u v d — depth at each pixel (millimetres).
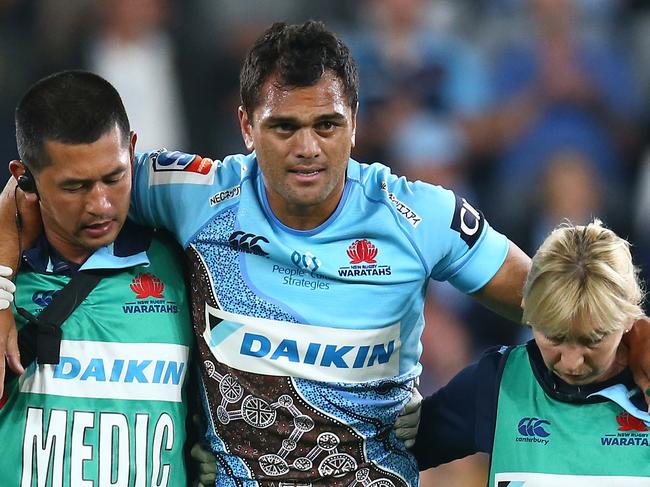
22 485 12781
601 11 34062
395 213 12938
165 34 32062
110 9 31641
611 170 32219
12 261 13023
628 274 11844
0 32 31625
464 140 31969
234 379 12867
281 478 12930
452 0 33469
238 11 32594
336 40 12297
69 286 13078
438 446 13367
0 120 30562
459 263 13250
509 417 12773
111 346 13016
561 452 12484
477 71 32656
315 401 12789
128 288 13250
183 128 31922
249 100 12477
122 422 12914
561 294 11594
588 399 12547
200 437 13484
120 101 12609
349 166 13203
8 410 12898
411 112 31719
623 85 33219
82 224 12562
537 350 12945
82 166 12227
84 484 12766
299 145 12125
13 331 12633
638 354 12391
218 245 13086
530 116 32312
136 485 12867
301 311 12797
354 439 12961
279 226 12938
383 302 12891
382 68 31828
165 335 13203
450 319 28453
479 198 31500
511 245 13586
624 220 31547
